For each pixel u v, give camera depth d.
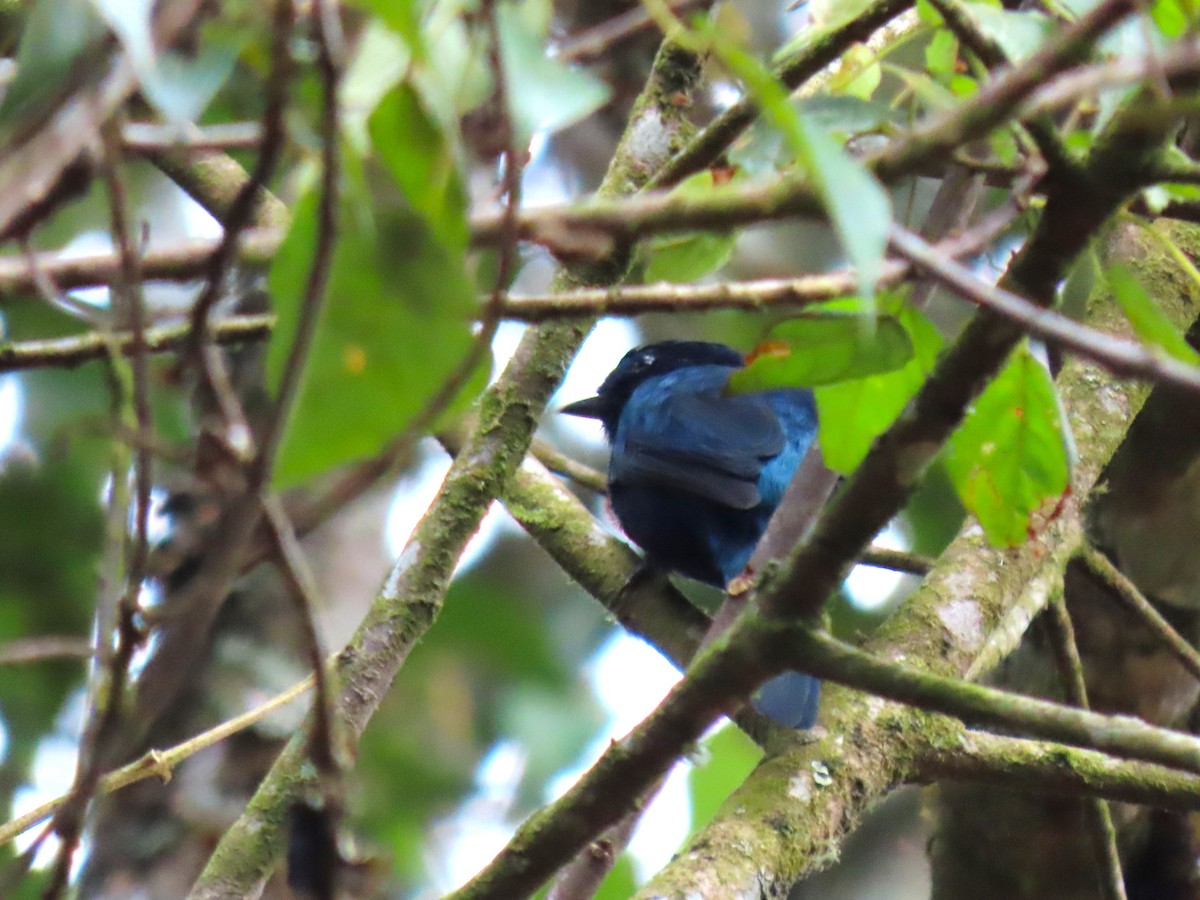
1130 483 8.48
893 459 4.39
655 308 4.15
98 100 2.99
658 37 8.65
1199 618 8.53
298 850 4.04
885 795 6.85
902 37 5.70
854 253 3.05
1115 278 4.34
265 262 3.95
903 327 4.36
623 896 9.98
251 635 9.65
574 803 4.97
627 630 8.76
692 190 3.80
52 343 5.29
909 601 7.46
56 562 11.14
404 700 11.82
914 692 4.51
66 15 3.30
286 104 3.26
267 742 9.41
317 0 3.14
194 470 3.87
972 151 4.95
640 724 4.96
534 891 5.06
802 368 4.41
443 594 7.09
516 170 3.48
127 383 4.08
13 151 3.09
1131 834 8.65
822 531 4.55
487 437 7.34
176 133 3.47
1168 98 3.60
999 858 8.62
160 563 4.95
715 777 9.91
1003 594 7.46
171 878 8.98
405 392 3.57
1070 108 4.84
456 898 5.04
